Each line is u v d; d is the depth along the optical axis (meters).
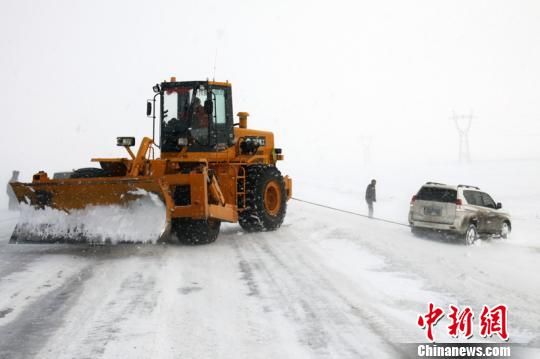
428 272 8.23
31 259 8.73
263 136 13.47
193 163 10.11
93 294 6.43
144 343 4.80
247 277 7.45
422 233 13.54
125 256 8.98
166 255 9.08
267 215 11.68
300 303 6.17
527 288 7.65
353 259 8.98
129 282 7.06
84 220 9.03
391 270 8.21
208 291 6.64
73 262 8.45
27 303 6.01
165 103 11.13
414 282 7.50
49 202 9.22
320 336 5.07
